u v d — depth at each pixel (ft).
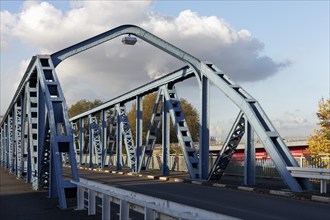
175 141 235.81
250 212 41.88
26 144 87.81
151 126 110.22
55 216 38.73
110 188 33.35
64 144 50.11
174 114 93.20
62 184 45.70
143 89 110.22
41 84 58.80
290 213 41.34
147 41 87.04
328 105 121.90
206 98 83.51
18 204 47.24
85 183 41.16
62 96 54.85
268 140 64.59
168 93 96.84
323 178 55.16
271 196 57.00
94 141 161.17
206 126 83.41
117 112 130.72
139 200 25.66
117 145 129.90
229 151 78.28
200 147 83.30
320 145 119.34
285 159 63.77
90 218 37.24
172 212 20.89
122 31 85.61
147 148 112.27
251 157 71.15
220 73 79.97
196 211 19.95
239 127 75.77
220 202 50.03
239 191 64.18
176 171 121.60
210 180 80.12
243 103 70.64
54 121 51.06
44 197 53.52
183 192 62.34
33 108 71.10
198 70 85.10
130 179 92.73
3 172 122.93
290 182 60.08
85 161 208.64
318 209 44.27
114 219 36.29
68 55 80.38
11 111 127.44
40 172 62.18
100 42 83.51
